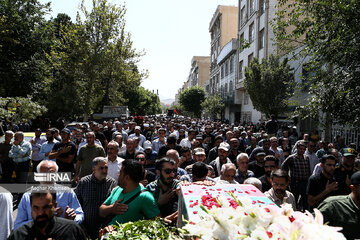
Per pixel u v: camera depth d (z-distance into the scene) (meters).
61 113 23.28
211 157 8.18
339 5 6.54
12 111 12.05
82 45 25.78
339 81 7.25
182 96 63.66
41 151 8.36
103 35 26.02
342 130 14.48
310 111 7.99
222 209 1.90
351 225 2.96
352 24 6.57
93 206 4.07
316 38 7.54
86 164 6.84
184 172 5.61
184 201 2.67
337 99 7.14
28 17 25.06
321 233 1.68
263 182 5.65
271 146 8.97
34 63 24.48
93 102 27.34
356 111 7.03
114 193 3.55
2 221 3.37
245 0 33.78
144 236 2.42
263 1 27.59
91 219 4.04
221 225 1.78
